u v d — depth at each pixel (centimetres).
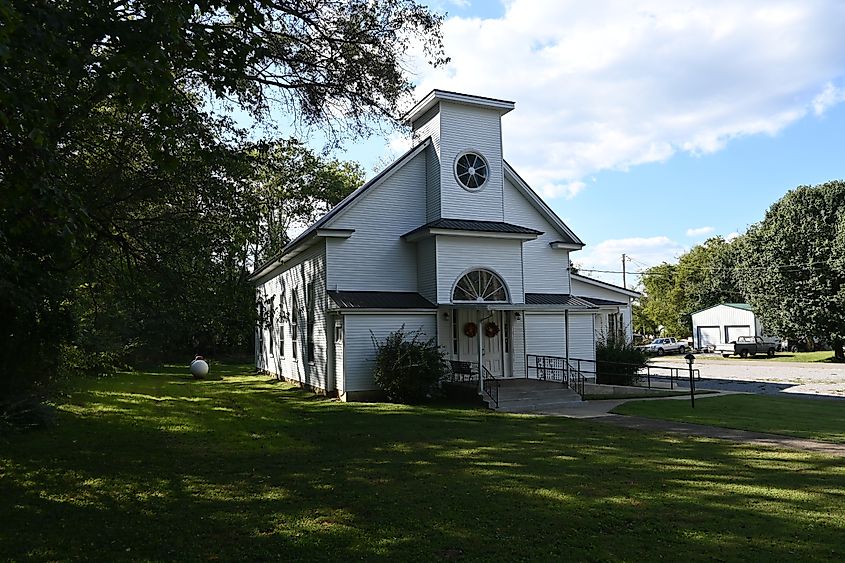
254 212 1378
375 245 2084
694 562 546
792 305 3866
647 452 1072
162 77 588
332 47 1202
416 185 2161
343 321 1911
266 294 3138
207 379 2903
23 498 791
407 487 828
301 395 2136
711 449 1098
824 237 3797
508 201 2352
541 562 550
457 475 900
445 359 1973
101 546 610
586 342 2359
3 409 1241
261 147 1277
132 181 1201
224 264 1418
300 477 900
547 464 974
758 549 579
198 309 1446
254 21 812
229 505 752
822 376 2894
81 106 823
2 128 595
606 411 1666
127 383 2530
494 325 2083
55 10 581
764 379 2778
